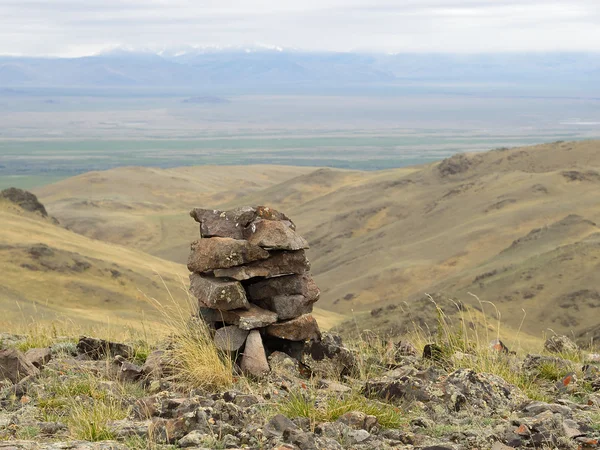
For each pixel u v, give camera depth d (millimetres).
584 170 189375
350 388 8211
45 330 12812
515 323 93750
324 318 64125
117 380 8539
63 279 76500
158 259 106938
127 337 11734
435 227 186000
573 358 11172
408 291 145250
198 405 7039
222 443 6211
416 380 7855
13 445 5848
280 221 9500
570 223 136875
